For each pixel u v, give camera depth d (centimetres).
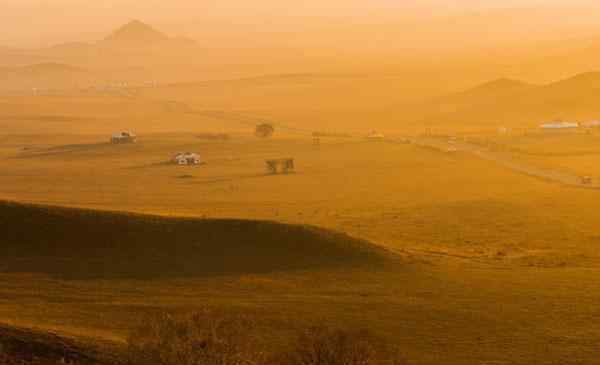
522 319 10762
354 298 11731
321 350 6669
